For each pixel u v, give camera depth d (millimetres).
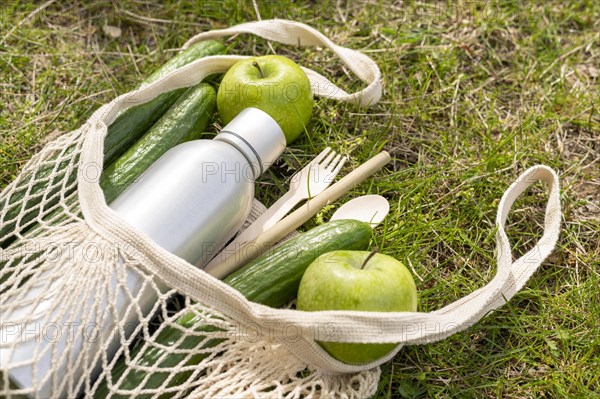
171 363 884
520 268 959
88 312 867
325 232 933
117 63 1123
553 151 1083
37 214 938
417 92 1109
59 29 1147
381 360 904
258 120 949
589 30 1182
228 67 1042
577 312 980
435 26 1171
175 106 999
